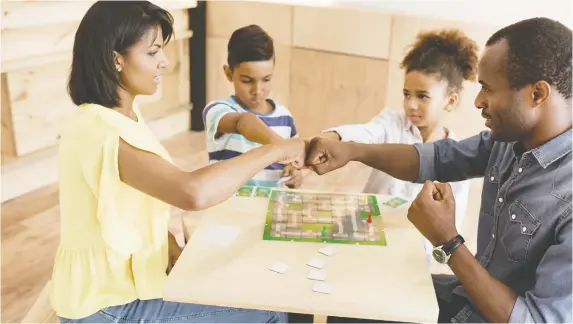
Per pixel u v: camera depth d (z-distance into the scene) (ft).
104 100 3.84
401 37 9.21
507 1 8.23
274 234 4.13
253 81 5.64
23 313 6.15
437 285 4.70
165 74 11.34
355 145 4.99
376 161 4.98
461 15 8.63
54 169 9.27
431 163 4.87
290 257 3.86
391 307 3.42
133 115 4.20
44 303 5.58
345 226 4.26
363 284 3.60
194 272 3.68
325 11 9.77
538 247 3.76
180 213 8.38
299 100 10.62
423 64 5.82
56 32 8.62
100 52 3.71
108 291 4.00
